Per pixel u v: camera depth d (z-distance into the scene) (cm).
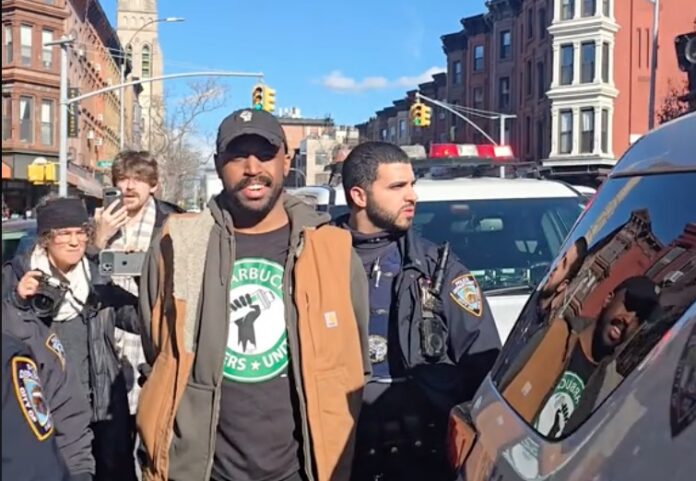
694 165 182
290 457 263
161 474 261
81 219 349
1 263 162
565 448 157
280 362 264
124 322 373
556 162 3800
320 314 263
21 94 3909
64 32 4081
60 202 351
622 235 199
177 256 265
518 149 4469
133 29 9569
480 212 510
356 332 272
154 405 264
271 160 267
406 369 309
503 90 4750
